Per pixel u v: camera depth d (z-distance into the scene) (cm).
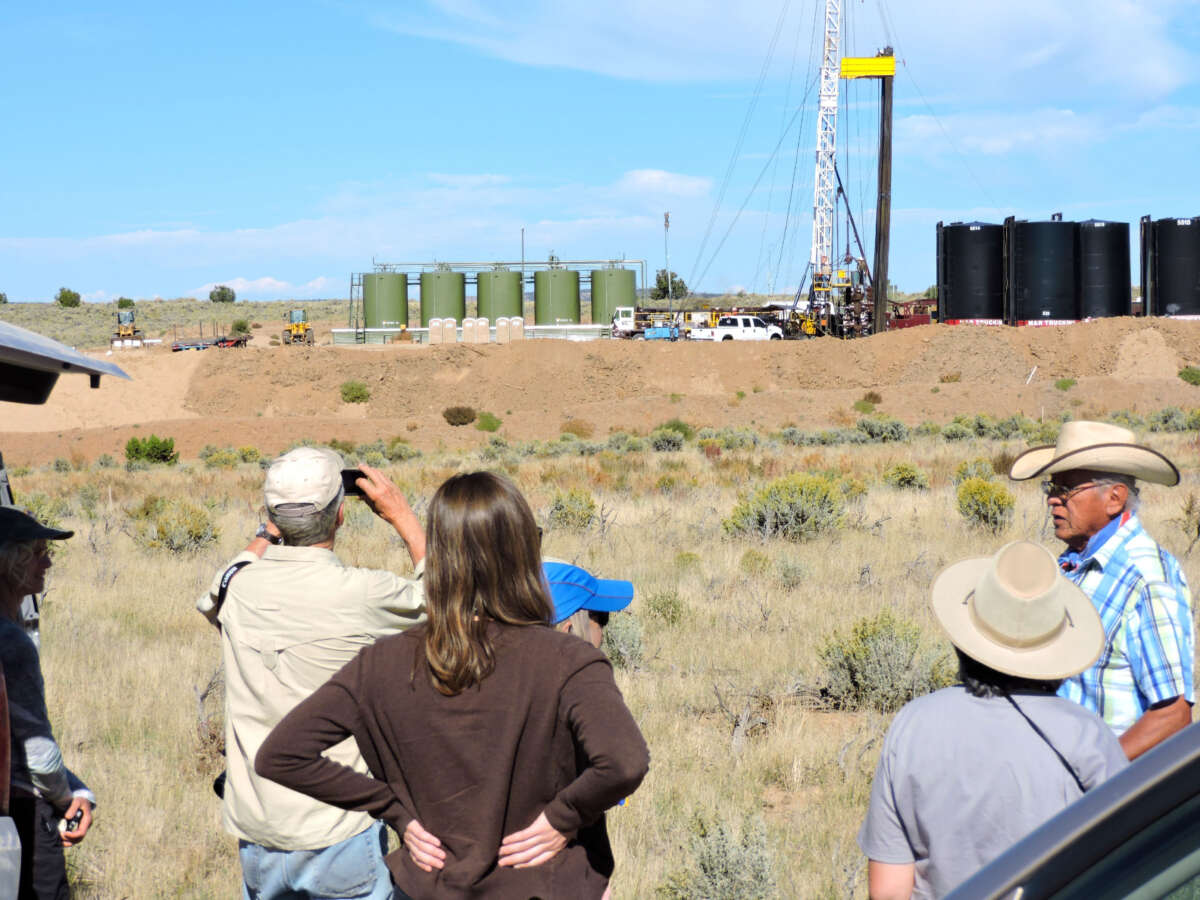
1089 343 6794
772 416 6059
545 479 2833
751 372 6831
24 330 340
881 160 7388
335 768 248
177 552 1678
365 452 5025
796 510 1675
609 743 230
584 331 8119
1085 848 138
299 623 325
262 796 326
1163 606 339
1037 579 258
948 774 254
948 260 7462
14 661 364
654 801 639
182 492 2909
